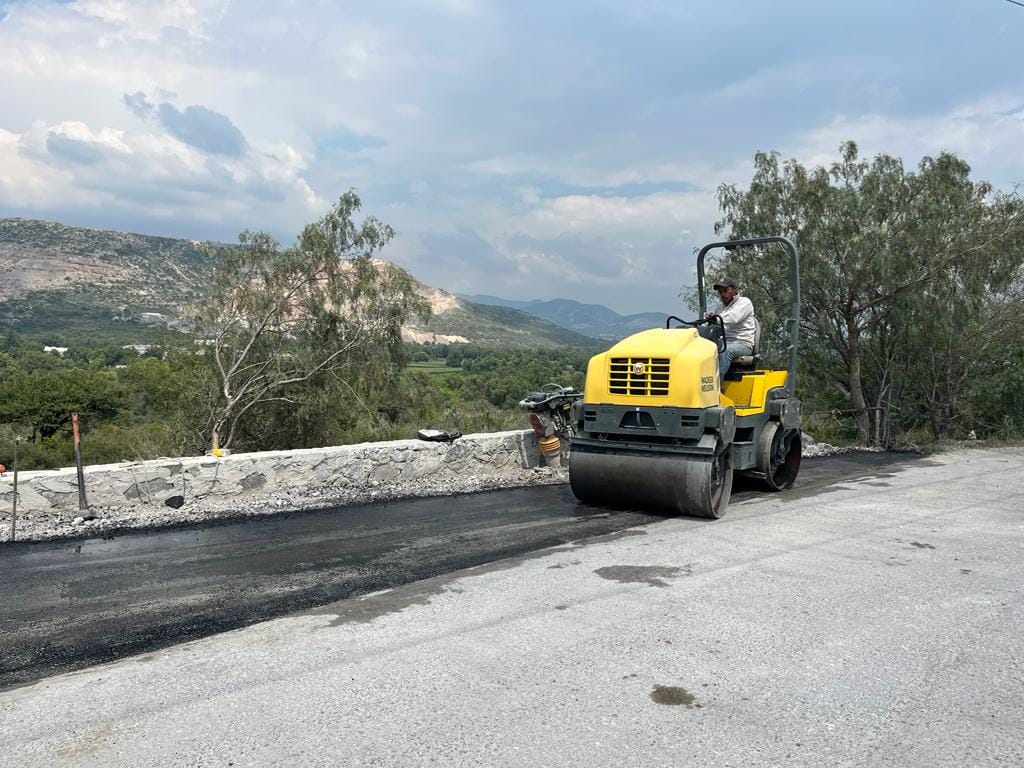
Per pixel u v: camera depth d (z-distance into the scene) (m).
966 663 3.72
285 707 3.26
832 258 14.67
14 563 5.70
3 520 6.72
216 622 4.45
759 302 14.79
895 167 14.69
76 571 5.50
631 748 2.90
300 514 7.37
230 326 13.55
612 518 7.23
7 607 4.74
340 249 13.62
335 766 2.78
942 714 3.20
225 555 5.91
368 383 14.13
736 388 8.20
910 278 14.23
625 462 7.19
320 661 3.77
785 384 8.88
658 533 6.47
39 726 3.12
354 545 6.21
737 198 15.65
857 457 12.22
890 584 4.98
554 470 9.98
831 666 3.67
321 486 8.32
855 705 3.27
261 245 13.38
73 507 7.09
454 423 14.34
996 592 4.82
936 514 7.25
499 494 8.53
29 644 4.14
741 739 2.97
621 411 7.21
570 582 5.05
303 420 14.12
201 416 13.69
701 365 6.96
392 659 3.78
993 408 16.27
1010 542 6.12
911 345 15.66
